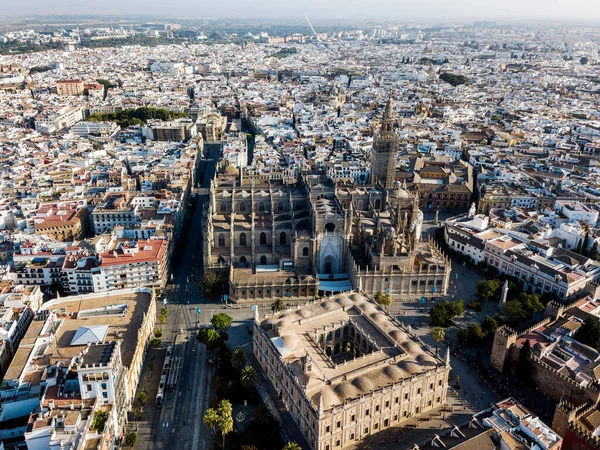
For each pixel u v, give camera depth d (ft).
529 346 627.46
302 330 647.15
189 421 582.76
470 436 497.87
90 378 517.14
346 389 538.47
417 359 591.37
